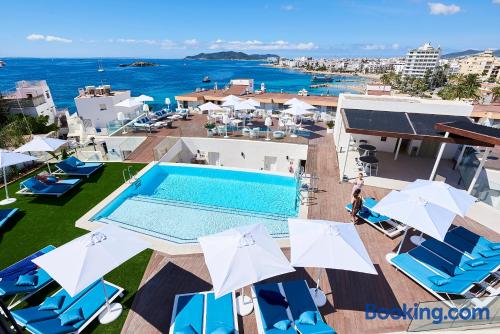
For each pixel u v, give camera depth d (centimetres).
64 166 1633
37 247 1015
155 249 994
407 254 899
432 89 13962
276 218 1330
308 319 648
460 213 856
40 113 3966
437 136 1252
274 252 686
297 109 2266
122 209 1374
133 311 741
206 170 1802
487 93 7519
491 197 1212
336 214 1202
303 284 771
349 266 648
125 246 700
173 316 701
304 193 1374
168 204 1441
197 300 729
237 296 790
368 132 1334
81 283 589
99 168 1758
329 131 2414
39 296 784
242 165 2217
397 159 1856
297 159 2094
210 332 639
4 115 3594
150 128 2331
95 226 1160
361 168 1683
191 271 888
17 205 1309
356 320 718
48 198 1382
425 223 791
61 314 691
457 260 864
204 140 2191
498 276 816
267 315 675
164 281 846
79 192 1451
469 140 1207
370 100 1881
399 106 1733
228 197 1584
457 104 1745
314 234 719
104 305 741
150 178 1755
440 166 1755
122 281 845
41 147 1435
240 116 2753
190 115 3030
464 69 17162
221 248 684
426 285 782
